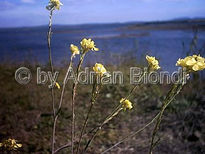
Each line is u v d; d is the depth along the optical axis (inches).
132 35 1736.0
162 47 754.8
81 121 176.4
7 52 623.5
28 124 166.2
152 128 168.9
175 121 173.2
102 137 155.3
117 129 167.0
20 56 491.8
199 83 187.2
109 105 203.0
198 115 172.4
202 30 1362.0
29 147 138.4
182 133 160.1
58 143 146.5
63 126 167.5
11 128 159.5
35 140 146.9
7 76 279.9
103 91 218.7
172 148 145.1
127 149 144.0
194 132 158.7
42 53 616.7
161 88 226.2
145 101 205.8
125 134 161.5
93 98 57.9
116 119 179.2
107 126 170.6
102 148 143.5
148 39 1285.7
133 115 186.1
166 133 161.6
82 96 221.1
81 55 60.8
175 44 872.9
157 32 2078.0
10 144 83.6
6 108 186.2
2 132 153.1
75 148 139.5
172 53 577.9
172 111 183.2
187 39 1083.9
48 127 165.2
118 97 213.0
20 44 1021.8
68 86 235.5
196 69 51.7
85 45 60.9
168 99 54.5
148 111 191.8
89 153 136.4
